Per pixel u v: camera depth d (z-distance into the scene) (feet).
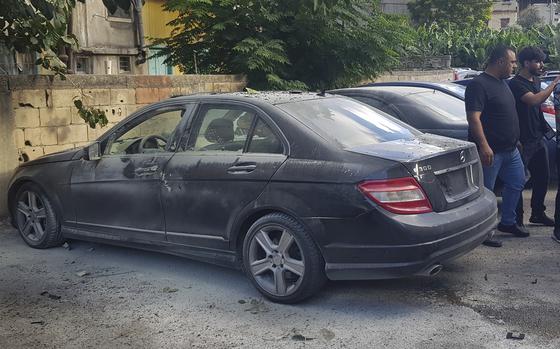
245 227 15.58
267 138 15.44
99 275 17.66
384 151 14.30
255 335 13.52
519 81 20.68
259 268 15.26
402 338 13.15
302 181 14.28
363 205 13.52
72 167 19.11
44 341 13.51
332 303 15.10
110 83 28.73
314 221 14.06
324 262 14.33
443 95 26.32
